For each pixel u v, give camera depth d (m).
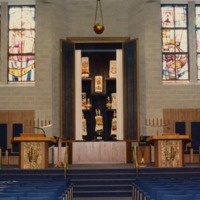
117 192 17.34
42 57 24.70
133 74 24.69
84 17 25.80
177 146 18.75
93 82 26.19
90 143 23.44
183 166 18.75
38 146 18.55
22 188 10.08
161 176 18.02
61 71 24.48
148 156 22.94
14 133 24.47
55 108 24.61
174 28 25.73
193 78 25.16
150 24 24.95
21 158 18.53
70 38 25.22
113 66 26.14
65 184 12.59
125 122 24.78
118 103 25.33
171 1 25.56
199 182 11.95
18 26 25.77
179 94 24.83
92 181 17.86
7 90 24.80
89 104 25.84
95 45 25.48
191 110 24.72
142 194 11.18
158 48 24.89
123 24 25.73
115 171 18.62
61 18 25.38
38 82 24.66
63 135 24.20
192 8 25.64
